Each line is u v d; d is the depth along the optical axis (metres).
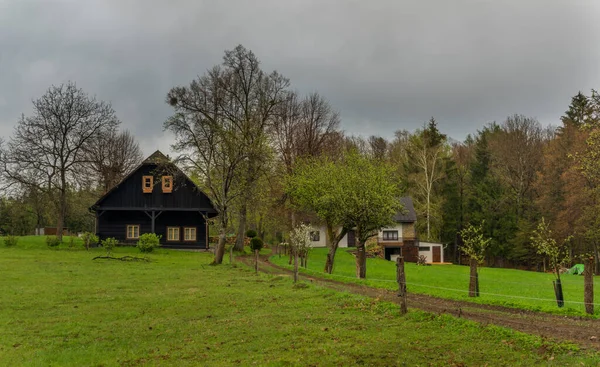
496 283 30.92
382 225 31.44
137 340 14.11
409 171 79.44
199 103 49.44
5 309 18.42
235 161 38.50
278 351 12.48
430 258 71.94
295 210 53.91
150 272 30.97
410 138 81.75
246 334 14.34
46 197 56.22
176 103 47.19
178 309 18.41
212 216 61.03
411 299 20.12
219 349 12.95
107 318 16.98
